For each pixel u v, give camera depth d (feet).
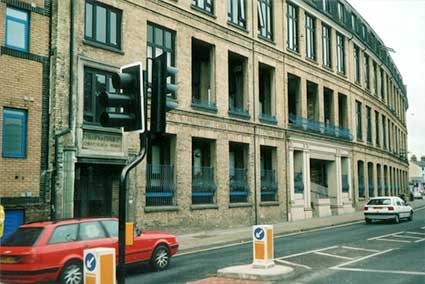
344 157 127.24
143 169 65.36
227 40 83.92
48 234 34.01
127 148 62.64
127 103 20.52
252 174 87.97
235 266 38.91
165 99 21.06
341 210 120.47
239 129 85.40
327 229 80.89
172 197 71.00
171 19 72.54
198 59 84.94
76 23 58.39
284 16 101.35
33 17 54.39
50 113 55.21
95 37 61.52
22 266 32.42
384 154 161.79
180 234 70.59
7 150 50.90
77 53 58.08
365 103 143.64
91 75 60.23
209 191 78.23
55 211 53.93
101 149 59.41
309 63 109.60
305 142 104.88
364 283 33.12
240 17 89.40
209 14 79.92
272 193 93.97
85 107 59.06
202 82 84.12
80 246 35.17
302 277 35.60
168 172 70.74
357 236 66.44
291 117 104.17
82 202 58.65
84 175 59.36
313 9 113.70
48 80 55.42
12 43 52.39
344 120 129.90
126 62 64.34
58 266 33.42
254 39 90.53
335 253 49.06
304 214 102.01
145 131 20.67
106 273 22.56
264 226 37.01
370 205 92.43
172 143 72.33
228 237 66.80
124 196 20.62
